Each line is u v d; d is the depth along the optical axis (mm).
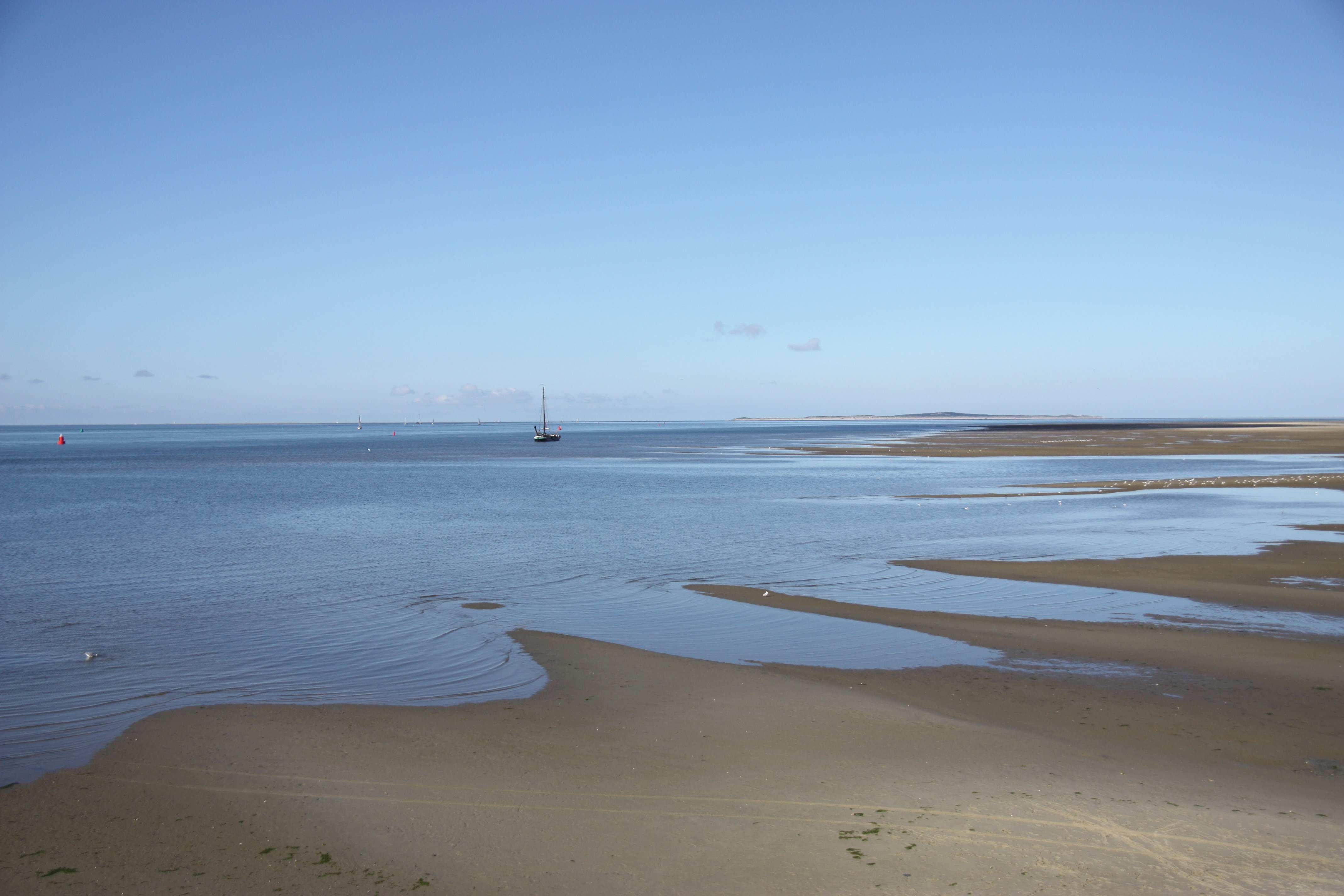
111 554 28406
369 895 6867
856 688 13148
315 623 18125
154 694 12969
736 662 14781
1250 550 25750
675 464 84125
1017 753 10148
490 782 9250
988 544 28188
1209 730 11062
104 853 7664
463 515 40000
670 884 6988
